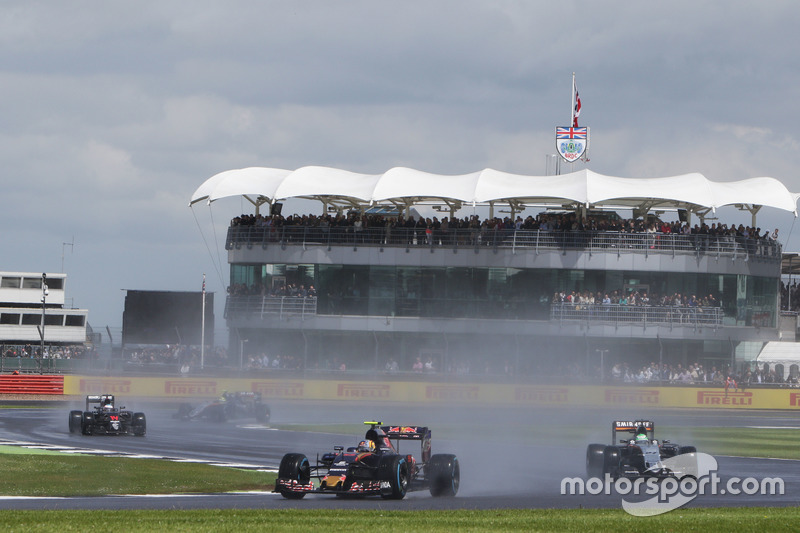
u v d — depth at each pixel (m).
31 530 39.78
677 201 199.62
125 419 108.81
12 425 119.19
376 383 183.00
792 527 44.34
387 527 42.19
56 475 67.94
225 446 97.06
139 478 67.81
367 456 60.19
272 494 62.31
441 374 190.88
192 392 183.00
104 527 41.03
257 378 188.38
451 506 55.75
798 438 121.75
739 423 149.25
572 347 197.25
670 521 45.97
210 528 41.03
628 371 188.88
